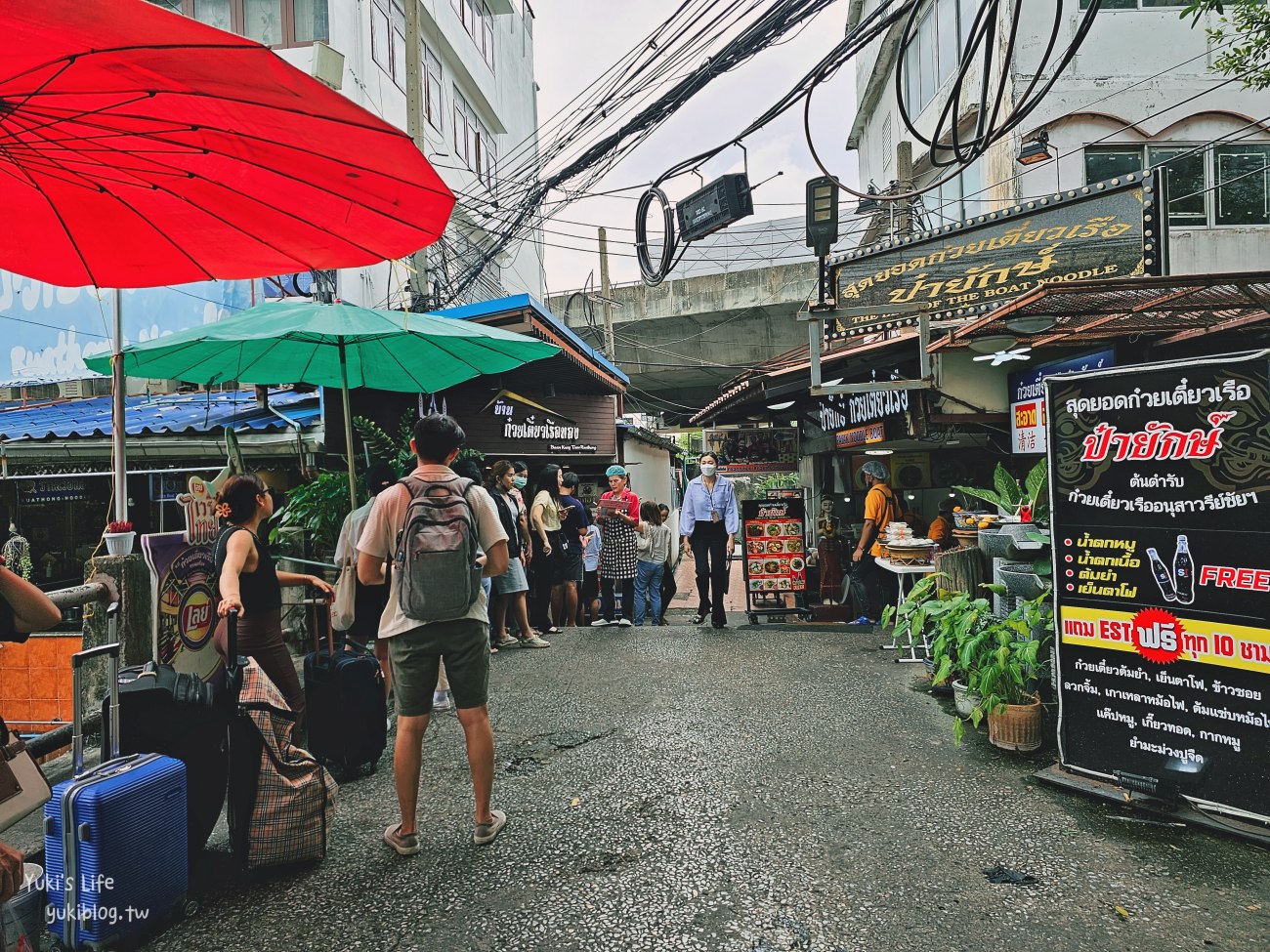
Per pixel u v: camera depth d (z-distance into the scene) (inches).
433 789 141.8
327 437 272.1
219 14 468.4
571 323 872.9
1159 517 125.2
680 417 1230.9
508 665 238.5
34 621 75.9
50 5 50.4
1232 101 414.9
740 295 803.4
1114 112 418.9
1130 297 193.5
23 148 74.3
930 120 524.1
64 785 90.4
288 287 390.6
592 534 377.7
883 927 94.7
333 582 219.6
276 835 108.5
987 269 207.5
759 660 236.7
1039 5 422.6
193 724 107.1
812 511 569.9
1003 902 99.4
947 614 167.3
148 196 85.3
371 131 67.2
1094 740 132.8
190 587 159.9
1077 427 135.5
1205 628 119.8
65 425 290.7
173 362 193.3
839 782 140.0
